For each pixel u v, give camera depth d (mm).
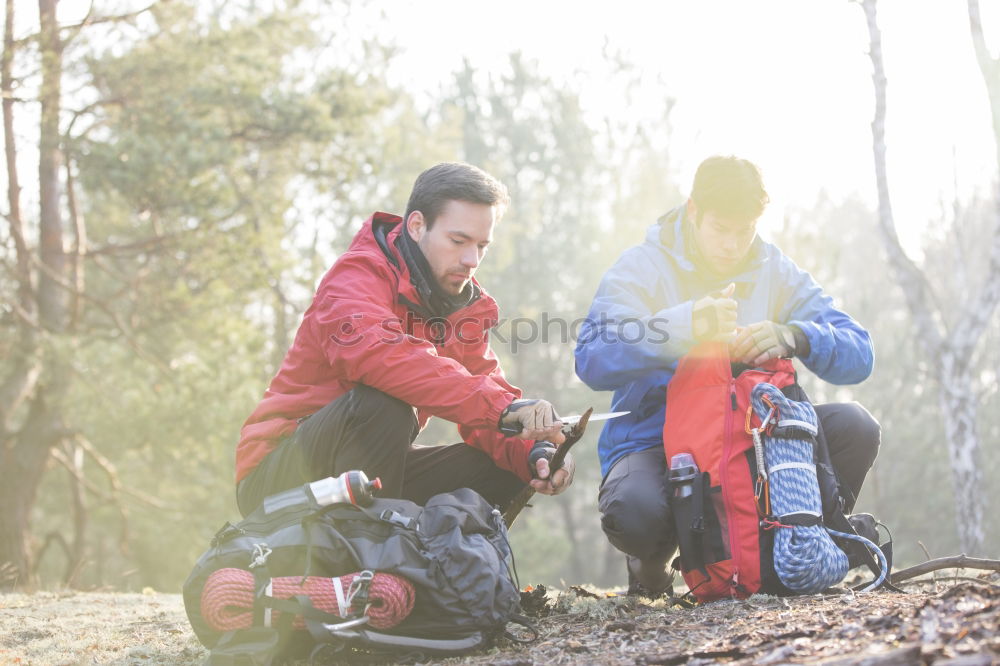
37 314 16000
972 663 1834
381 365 2934
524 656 2611
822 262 24078
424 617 2676
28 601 4922
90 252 16281
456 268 3162
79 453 21547
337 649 2578
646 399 3623
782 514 3180
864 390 26000
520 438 2990
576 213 39656
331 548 2615
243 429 3182
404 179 26531
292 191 18672
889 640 2203
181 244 15195
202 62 15781
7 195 15609
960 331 12188
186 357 15844
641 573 3625
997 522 20797
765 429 3229
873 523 3518
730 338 3344
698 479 3250
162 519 21047
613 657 2500
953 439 12008
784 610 2838
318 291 3127
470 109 39719
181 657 3152
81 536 17812
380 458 2969
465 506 2793
